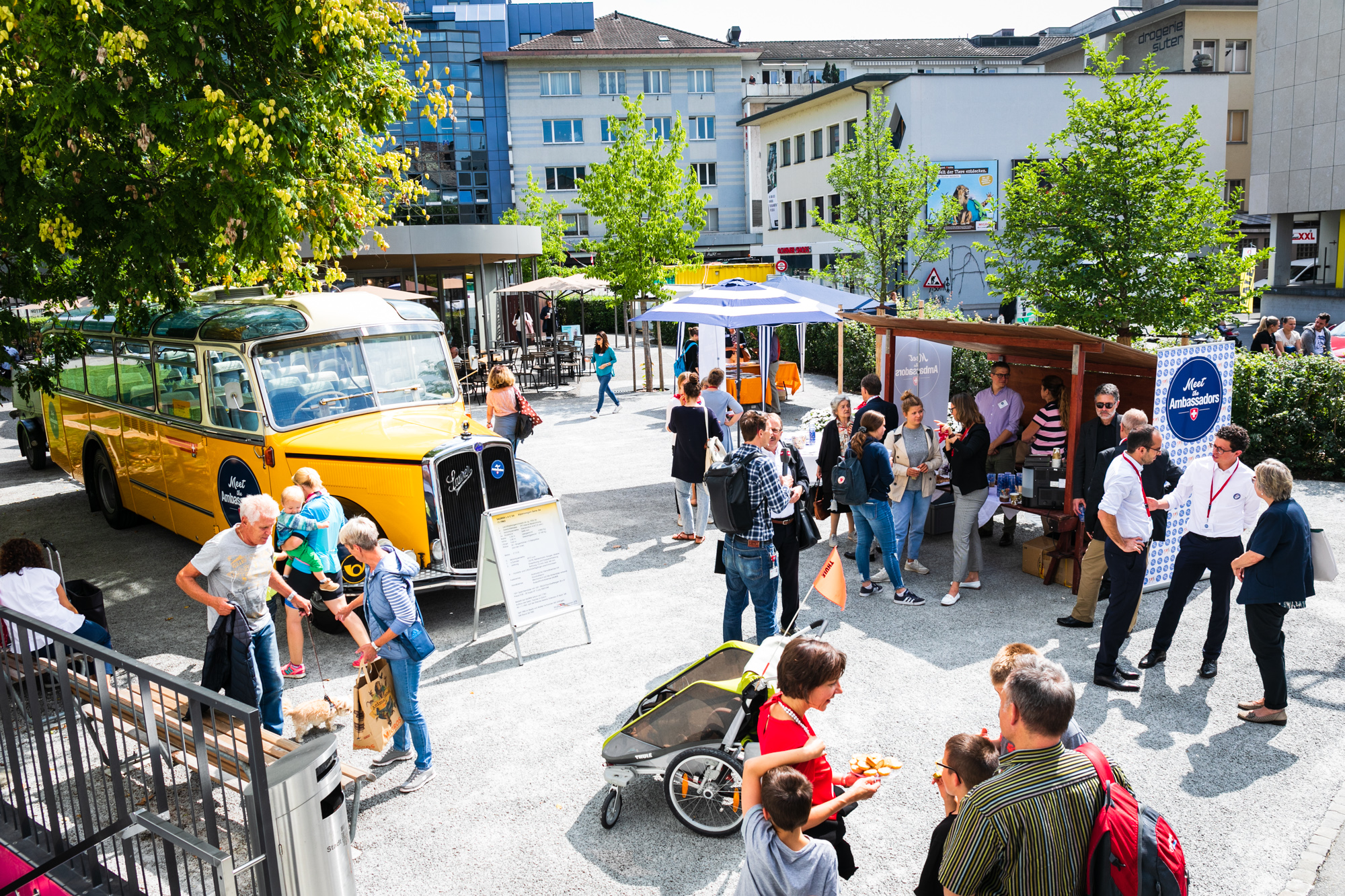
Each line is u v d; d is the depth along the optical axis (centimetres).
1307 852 478
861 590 878
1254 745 584
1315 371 1272
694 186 2561
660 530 1120
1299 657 713
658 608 857
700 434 1027
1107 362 972
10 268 895
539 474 943
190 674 749
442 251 2123
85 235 836
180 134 798
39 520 1257
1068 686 296
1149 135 1514
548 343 2672
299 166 866
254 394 870
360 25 848
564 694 687
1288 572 592
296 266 1050
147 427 1057
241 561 585
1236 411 1310
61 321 1274
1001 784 296
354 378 936
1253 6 4119
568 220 5644
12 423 2116
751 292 1389
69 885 432
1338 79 3231
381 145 1140
